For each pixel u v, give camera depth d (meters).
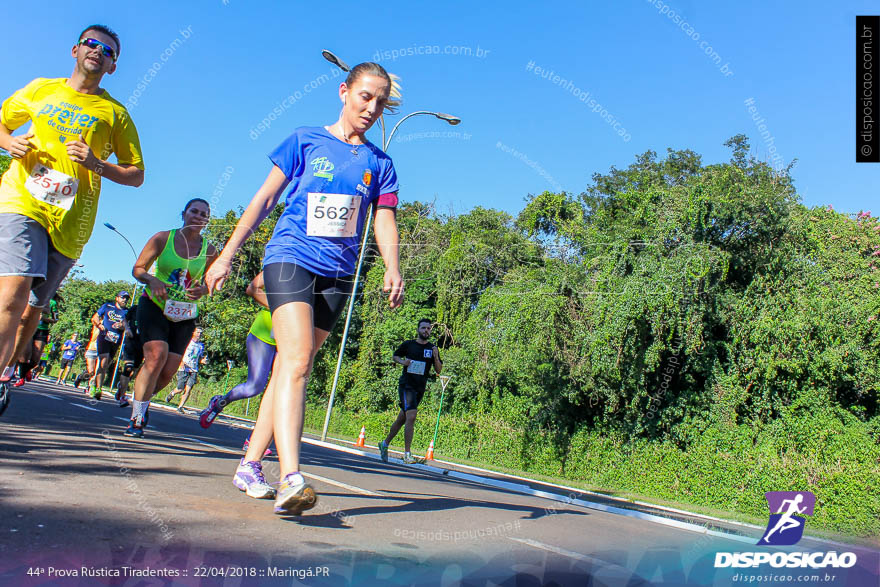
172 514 2.33
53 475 2.77
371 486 4.12
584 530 3.40
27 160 3.29
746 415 15.08
